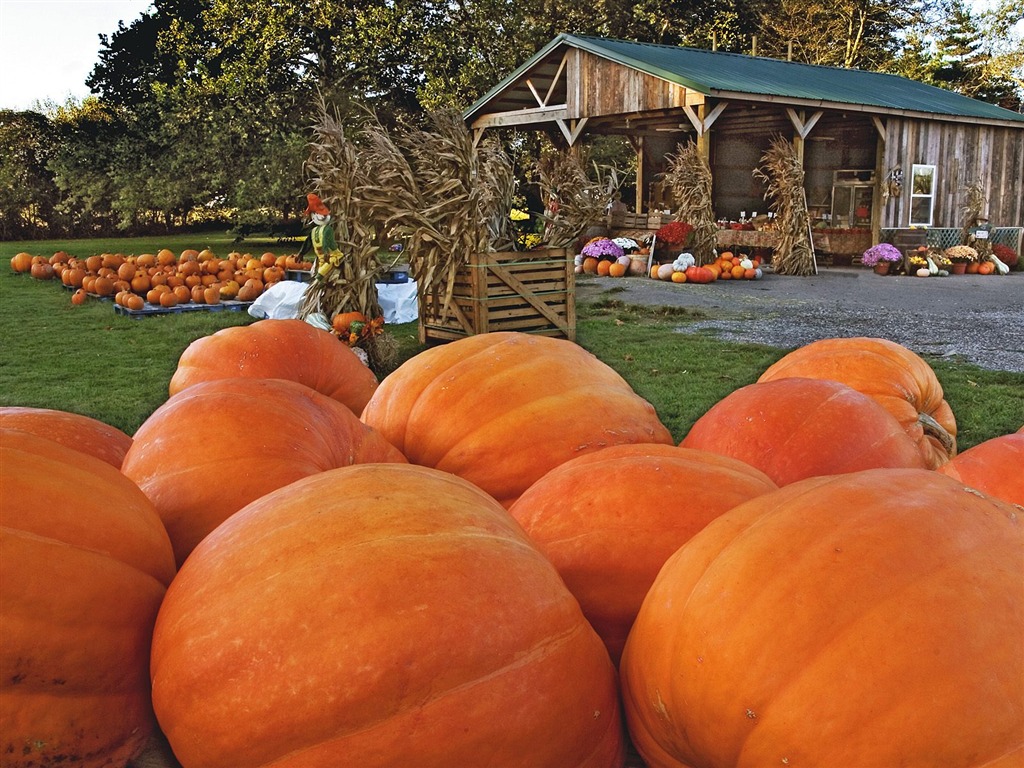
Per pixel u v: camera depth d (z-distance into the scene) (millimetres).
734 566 1238
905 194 20422
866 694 1071
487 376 2371
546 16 31734
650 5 32969
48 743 1214
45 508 1290
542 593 1265
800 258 17953
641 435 2338
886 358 2930
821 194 23625
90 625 1256
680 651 1223
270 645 1147
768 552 1232
